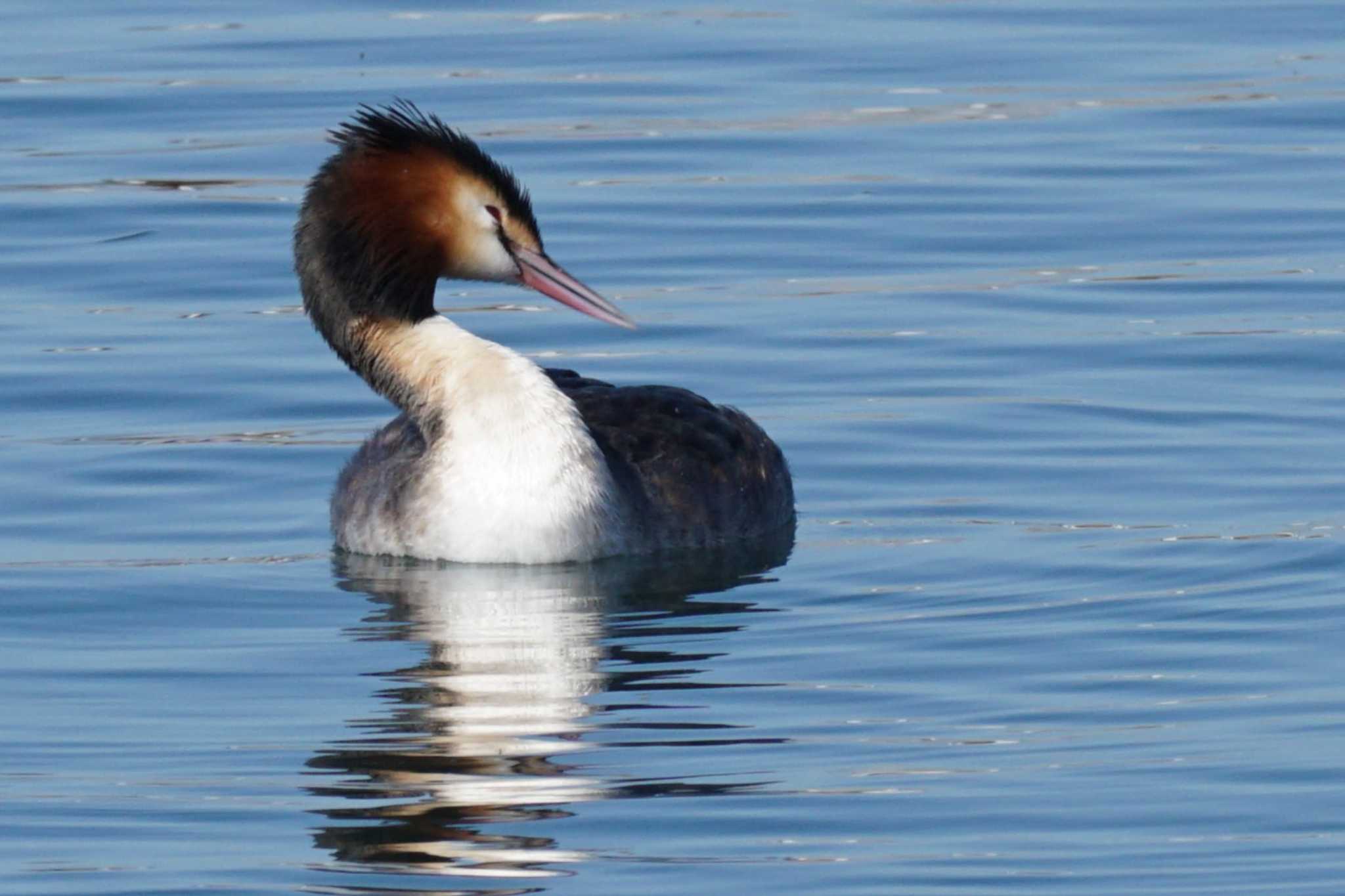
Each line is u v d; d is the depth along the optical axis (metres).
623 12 26.67
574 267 19.33
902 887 9.64
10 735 11.30
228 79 24.05
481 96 23.50
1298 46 25.03
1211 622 12.59
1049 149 22.00
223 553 14.18
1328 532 13.91
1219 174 21.31
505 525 13.80
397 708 11.58
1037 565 13.62
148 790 10.66
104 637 12.73
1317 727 11.14
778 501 14.72
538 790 10.57
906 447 15.73
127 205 20.72
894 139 22.34
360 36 25.66
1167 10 26.50
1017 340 17.58
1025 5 26.78
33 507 14.82
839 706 11.52
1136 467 15.20
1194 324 17.80
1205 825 10.16
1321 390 16.44
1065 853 9.91
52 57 24.80
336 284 14.17
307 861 9.95
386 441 14.73
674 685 11.84
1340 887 9.59
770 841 10.05
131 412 16.44
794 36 25.62
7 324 18.08
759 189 21.08
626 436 14.48
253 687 11.92
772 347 17.56
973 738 11.12
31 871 9.86
